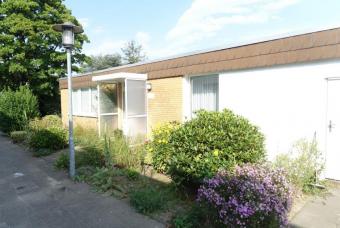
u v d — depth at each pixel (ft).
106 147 20.31
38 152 26.81
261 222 10.02
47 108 64.64
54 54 59.06
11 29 53.16
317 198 15.02
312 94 18.30
